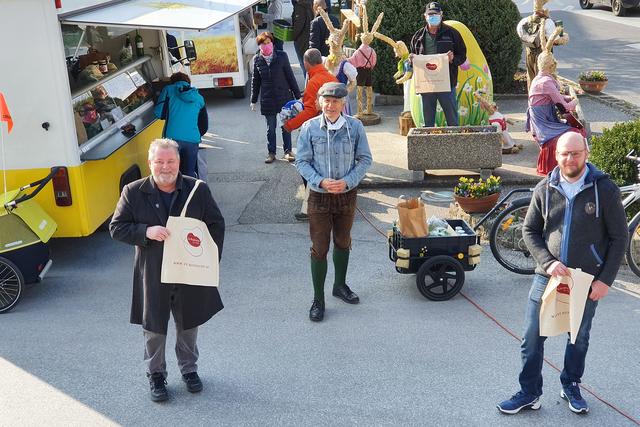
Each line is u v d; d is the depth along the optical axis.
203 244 4.74
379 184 9.27
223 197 9.41
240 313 6.36
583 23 22.27
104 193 7.64
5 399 5.21
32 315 6.51
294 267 7.29
